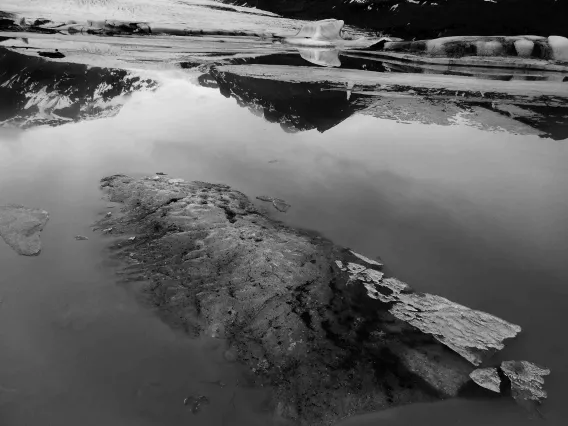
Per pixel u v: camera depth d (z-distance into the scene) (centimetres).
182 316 176
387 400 142
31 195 271
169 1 3347
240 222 248
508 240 242
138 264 208
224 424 130
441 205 285
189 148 374
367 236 245
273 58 1048
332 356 158
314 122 481
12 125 405
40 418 127
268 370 151
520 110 551
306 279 200
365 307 186
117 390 139
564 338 170
